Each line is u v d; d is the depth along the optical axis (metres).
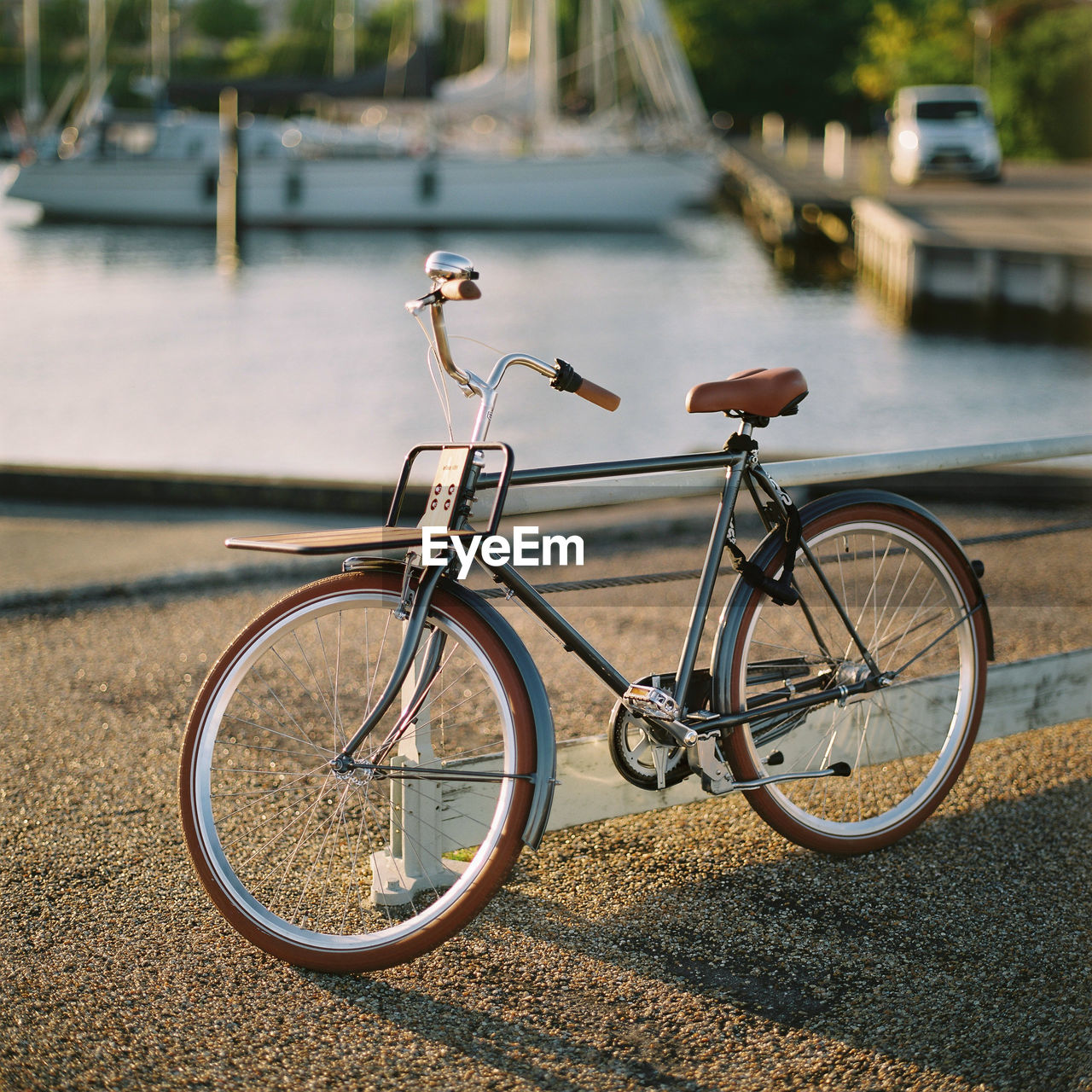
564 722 3.93
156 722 3.87
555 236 33.19
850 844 2.92
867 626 3.21
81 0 68.06
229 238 31.59
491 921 2.71
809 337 18.97
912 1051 2.29
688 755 2.69
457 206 33.31
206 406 13.98
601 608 5.16
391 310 21.52
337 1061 2.25
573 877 2.90
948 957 2.58
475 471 2.43
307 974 2.51
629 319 20.72
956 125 30.88
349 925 2.68
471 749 3.59
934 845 3.04
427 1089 2.19
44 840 3.08
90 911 2.75
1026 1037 2.32
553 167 33.16
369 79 32.50
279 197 33.00
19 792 3.35
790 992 2.46
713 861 2.97
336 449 12.02
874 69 59.31
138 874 2.91
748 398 2.62
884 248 23.03
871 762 3.16
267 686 4.18
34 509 7.01
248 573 5.55
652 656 4.59
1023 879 2.88
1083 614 5.09
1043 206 25.80
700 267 28.08
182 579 5.43
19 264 26.55
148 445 12.09
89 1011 2.38
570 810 2.92
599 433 12.58
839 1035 2.33
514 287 24.61
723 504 2.72
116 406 13.95
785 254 28.66
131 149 34.75
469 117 34.25
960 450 3.09
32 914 2.73
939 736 3.24
